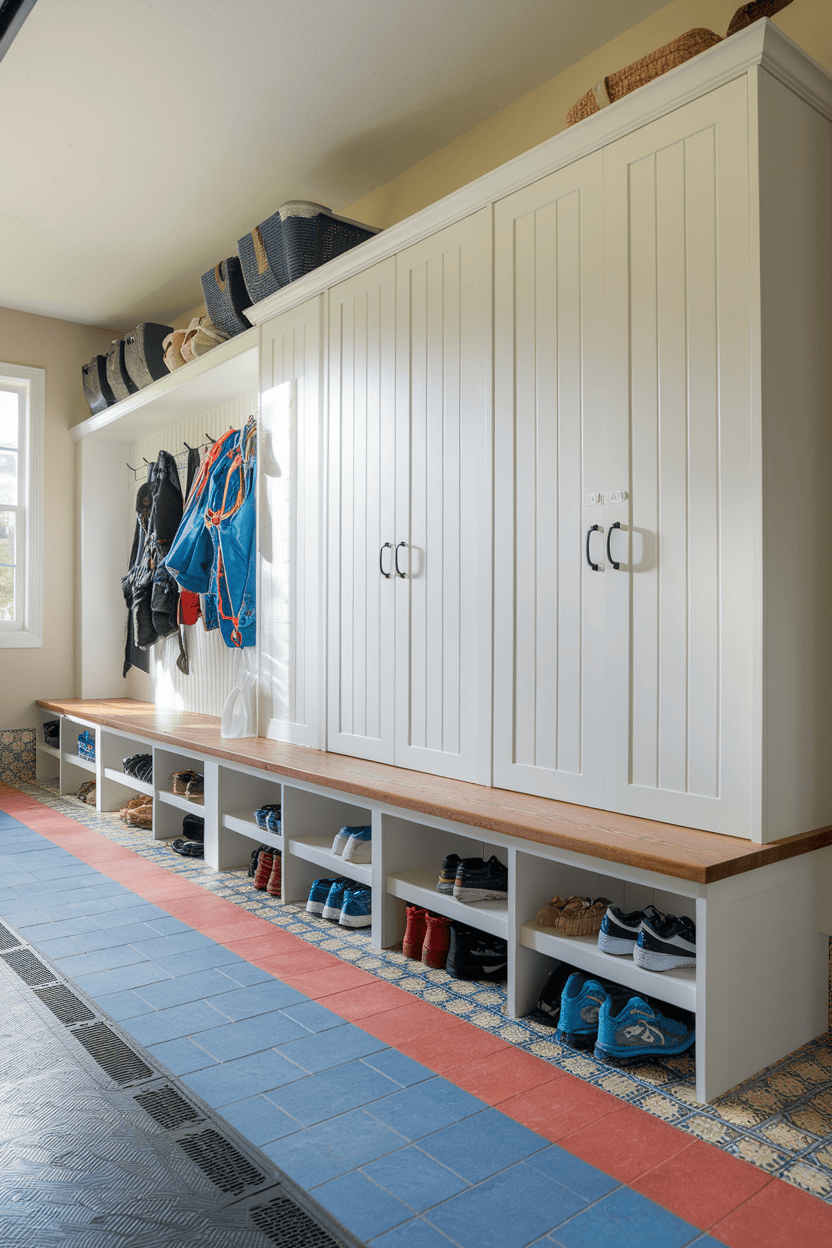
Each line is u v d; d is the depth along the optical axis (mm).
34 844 3992
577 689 2320
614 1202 1460
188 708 5094
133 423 5273
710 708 2018
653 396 2135
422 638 2869
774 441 1956
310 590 3459
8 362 5434
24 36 2848
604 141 2252
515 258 2516
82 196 3922
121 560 5840
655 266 2135
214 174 3727
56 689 5703
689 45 2115
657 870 1810
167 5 2695
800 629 2027
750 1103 1786
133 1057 1961
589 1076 1894
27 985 2373
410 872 2697
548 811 2256
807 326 2057
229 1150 1597
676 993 1845
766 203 1941
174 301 5258
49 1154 1579
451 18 2732
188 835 3943
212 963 2539
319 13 2719
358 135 3402
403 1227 1394
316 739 3414
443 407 2785
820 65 2025
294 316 3568
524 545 2473
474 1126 1688
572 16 2717
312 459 3453
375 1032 2100
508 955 2213
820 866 2086
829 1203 1466
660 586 2115
